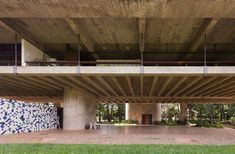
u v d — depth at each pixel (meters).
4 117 14.58
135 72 14.95
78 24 14.14
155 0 10.25
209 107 45.78
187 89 21.67
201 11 11.48
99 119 44.59
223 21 13.80
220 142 12.38
